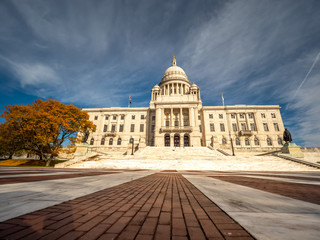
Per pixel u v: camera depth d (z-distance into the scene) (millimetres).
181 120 44375
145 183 4629
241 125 45781
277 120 45125
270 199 2600
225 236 1190
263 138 43562
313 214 1769
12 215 1628
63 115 23203
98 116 50000
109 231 1326
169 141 43906
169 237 1213
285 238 1108
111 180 5117
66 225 1438
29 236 1171
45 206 1990
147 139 46438
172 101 45219
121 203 2309
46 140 20672
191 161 17391
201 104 54562
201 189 3615
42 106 22547
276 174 9445
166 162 17188
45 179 5008
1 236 1136
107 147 45875
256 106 46781
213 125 46281
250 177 7195
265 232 1230
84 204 2201
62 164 16531
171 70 66125
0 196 2463
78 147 20781
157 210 1991
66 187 3496
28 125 19953
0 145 23469
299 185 4574
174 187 3963
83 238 1170
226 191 3391
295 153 20016
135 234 1273
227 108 47375
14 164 22953
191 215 1801
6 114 21328
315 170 14250
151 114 49500
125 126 48219
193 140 41219
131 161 17781
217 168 15648
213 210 1980
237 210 1914
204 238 1174
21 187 3350
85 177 5906
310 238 1103
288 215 1722
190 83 62500
